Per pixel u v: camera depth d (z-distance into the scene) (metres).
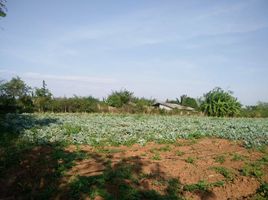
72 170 10.92
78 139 16.78
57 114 39.66
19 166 11.60
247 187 9.79
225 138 19.55
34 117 31.80
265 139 18.52
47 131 19.88
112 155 13.32
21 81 44.28
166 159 12.65
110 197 8.45
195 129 22.84
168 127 23.75
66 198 8.76
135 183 9.48
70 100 47.25
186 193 9.10
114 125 24.73
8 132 19.41
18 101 43.41
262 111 57.94
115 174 9.95
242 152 14.77
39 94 46.44
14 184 10.13
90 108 48.00
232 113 48.25
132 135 18.69
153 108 52.31
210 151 14.91
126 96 54.03
